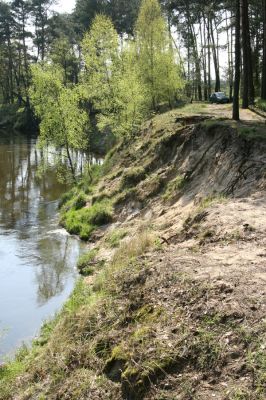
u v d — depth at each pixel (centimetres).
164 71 3553
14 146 5097
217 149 1719
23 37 7319
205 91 5191
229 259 884
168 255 978
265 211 1159
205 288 743
